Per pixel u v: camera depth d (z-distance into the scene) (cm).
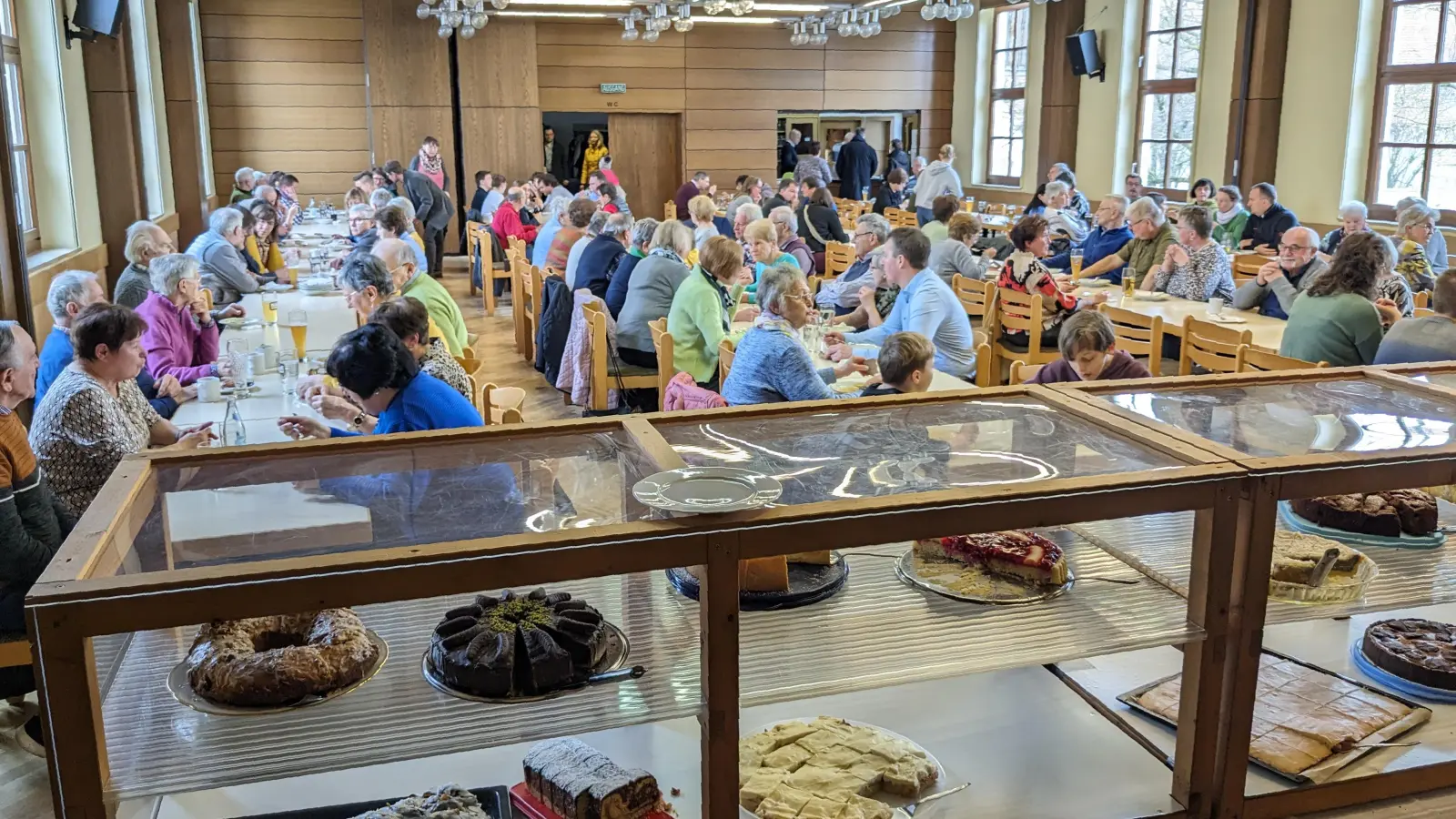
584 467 148
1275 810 143
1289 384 189
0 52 580
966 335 464
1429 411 169
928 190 1039
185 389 365
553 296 588
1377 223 821
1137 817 139
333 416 308
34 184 654
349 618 141
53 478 259
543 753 141
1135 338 487
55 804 112
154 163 915
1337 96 841
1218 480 135
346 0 1204
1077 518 132
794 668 135
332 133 1233
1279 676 168
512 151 1270
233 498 137
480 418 247
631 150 1362
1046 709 162
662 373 450
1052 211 807
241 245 604
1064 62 1139
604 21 1277
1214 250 568
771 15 1142
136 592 107
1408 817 144
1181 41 1005
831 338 442
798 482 136
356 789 140
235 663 129
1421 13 782
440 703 130
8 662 235
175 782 115
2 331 229
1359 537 172
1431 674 161
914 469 142
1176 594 151
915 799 141
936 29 1386
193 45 1079
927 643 141
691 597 150
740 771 142
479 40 1233
